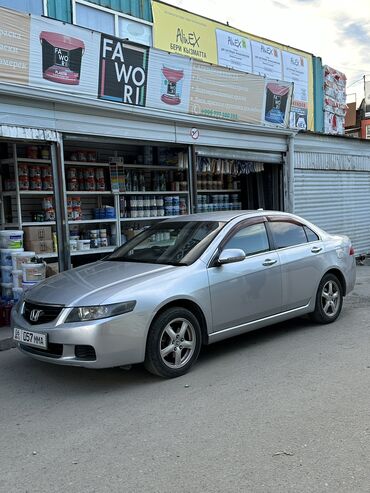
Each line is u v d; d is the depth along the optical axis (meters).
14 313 4.98
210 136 9.86
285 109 11.53
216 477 3.03
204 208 11.15
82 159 9.15
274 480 2.97
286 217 6.32
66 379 4.86
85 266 5.70
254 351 5.53
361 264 13.86
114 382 4.72
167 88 8.75
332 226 13.82
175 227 5.96
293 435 3.53
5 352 5.87
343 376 4.67
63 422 3.90
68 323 4.35
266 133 11.18
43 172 8.47
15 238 7.08
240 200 12.65
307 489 2.87
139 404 4.18
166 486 2.95
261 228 5.90
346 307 7.80
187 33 10.67
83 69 7.45
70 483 3.02
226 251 5.21
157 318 4.63
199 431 3.64
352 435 3.50
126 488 2.95
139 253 5.71
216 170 10.66
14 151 7.94
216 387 4.49
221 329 5.20
